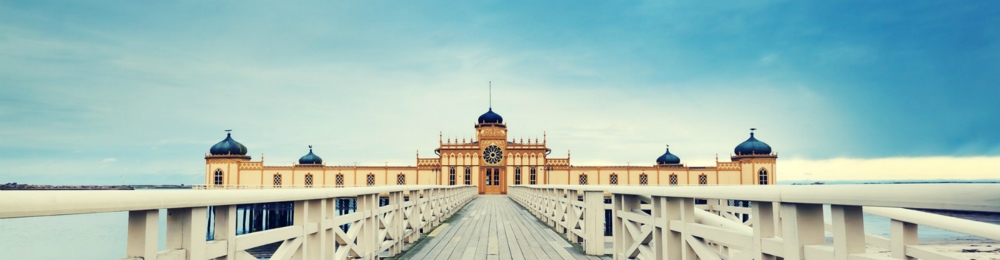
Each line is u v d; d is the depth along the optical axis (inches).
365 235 291.3
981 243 837.2
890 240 188.4
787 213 125.9
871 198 95.2
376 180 2539.4
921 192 83.0
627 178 2513.5
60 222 2358.5
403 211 399.5
